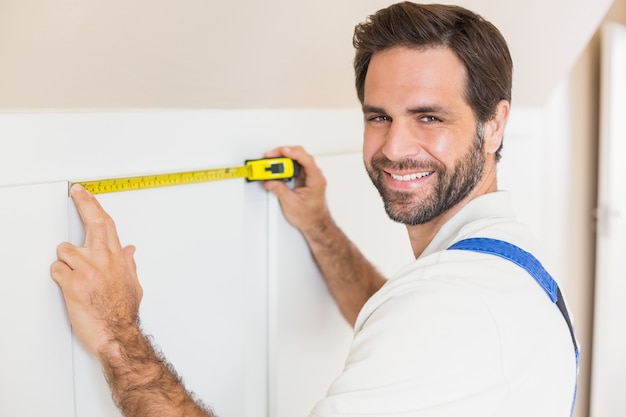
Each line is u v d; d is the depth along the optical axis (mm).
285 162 1516
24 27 957
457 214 1258
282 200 1569
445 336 997
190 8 1135
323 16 1380
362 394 993
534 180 2545
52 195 1101
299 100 1562
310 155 1562
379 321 1053
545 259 1227
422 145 1197
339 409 992
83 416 1199
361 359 1030
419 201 1229
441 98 1167
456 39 1162
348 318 1770
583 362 3211
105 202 1187
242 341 1503
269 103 1497
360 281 1713
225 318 1451
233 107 1425
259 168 1478
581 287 3135
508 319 1037
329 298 1771
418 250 1371
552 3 1973
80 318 1120
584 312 3189
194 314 1376
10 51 976
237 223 1452
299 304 1672
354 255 1699
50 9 962
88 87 1124
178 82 1256
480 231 1195
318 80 1547
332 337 1798
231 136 1438
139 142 1252
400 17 1179
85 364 1192
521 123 2420
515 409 1022
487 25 1197
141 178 1237
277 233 1584
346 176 1713
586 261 3146
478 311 1021
